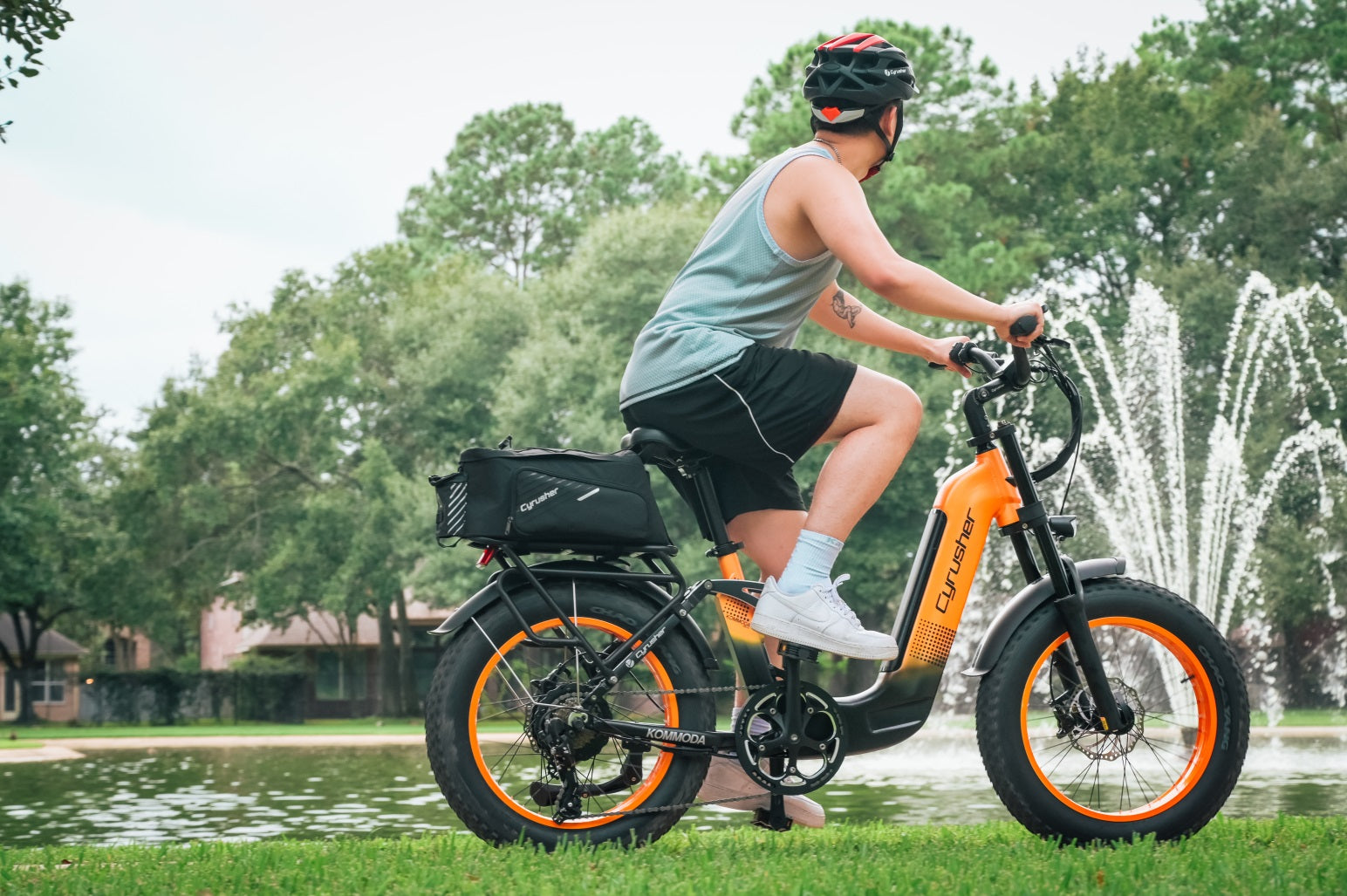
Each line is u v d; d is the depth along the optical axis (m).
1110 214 35.53
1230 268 31.30
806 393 2.81
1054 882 2.39
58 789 11.52
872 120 2.92
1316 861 2.60
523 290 35.69
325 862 2.79
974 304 2.73
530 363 28.97
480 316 34.00
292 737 23.64
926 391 26.81
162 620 36.91
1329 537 25.80
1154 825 2.91
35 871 2.80
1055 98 39.84
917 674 2.88
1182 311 28.83
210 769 14.05
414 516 30.56
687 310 2.87
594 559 2.90
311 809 8.94
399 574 31.98
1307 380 26.95
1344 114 39.22
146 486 34.47
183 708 36.34
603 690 2.80
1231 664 2.95
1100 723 2.93
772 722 2.82
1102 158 36.53
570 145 61.47
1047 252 34.47
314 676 43.28
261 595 32.97
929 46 38.75
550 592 2.84
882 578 28.83
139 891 2.48
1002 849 2.83
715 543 2.92
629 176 60.38
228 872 2.68
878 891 2.31
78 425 33.88
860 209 2.78
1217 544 17.78
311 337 37.38
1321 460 26.50
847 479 2.83
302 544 32.91
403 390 35.03
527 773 2.85
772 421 2.81
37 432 33.00
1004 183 38.28
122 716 36.06
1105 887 2.36
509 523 2.74
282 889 2.47
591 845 2.80
